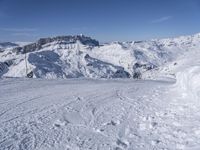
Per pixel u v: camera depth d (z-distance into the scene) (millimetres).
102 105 13836
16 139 8617
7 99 15250
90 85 22625
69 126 10039
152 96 16156
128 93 18062
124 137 8633
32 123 10414
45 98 15727
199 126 8672
